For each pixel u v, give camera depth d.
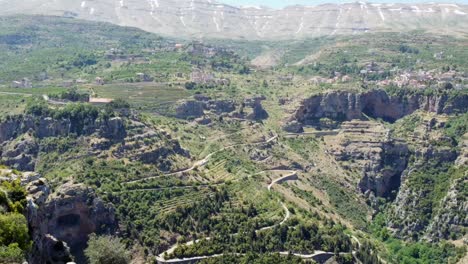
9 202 163.88
